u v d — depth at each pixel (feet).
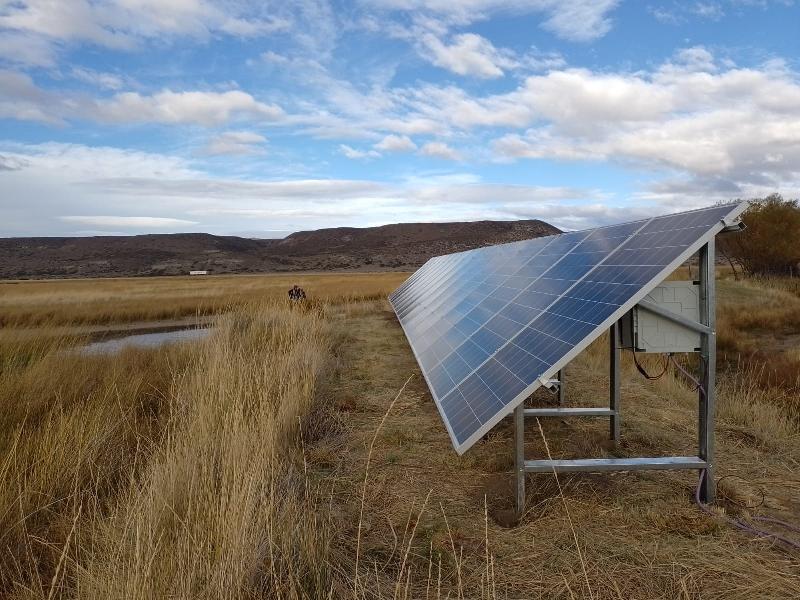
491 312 26.45
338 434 26.00
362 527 17.02
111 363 36.37
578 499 18.19
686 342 17.99
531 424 27.25
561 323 18.06
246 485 14.89
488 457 22.66
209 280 235.40
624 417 28.07
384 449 23.88
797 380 35.06
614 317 15.38
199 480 16.26
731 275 133.18
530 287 25.07
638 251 18.86
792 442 24.25
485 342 22.74
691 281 17.83
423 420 27.99
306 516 16.05
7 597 13.24
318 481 20.34
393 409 30.12
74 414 22.39
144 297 115.03
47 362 31.83
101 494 19.20
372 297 113.70
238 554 12.58
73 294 120.06
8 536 15.62
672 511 17.44
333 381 36.58
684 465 17.84
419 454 23.21
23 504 16.88
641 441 24.54
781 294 92.73
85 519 16.85
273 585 12.73
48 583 14.19
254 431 20.16
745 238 121.90
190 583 11.50
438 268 62.39
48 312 85.87
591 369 40.01
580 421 27.55
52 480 18.21
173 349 41.16
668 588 13.47
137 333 77.10
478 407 16.83
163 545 13.24
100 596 11.50
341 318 73.05
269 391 26.81
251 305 61.67
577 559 14.74
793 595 13.14
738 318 69.51
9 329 43.04
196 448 18.99
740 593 13.16
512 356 18.74
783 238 116.78
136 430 24.86
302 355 36.37
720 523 16.63
